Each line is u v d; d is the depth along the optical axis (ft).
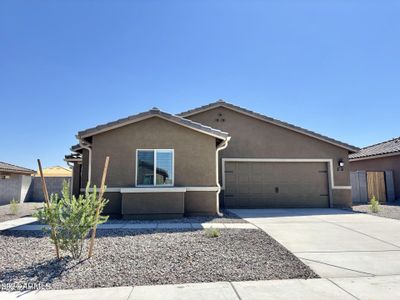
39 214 19.15
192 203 38.52
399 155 62.23
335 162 53.16
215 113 52.75
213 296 13.65
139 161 38.50
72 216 18.90
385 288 14.62
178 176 38.73
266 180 51.75
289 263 18.61
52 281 15.60
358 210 47.39
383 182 63.87
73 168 58.75
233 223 33.27
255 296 13.64
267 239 24.85
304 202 51.96
